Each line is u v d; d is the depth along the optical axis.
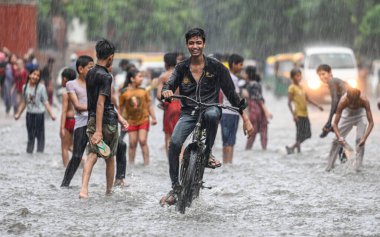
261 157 33.19
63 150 28.50
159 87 30.34
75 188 23.28
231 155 30.14
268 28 132.00
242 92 36.38
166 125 30.83
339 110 27.41
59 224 17.98
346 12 109.06
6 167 28.72
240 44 146.00
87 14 113.44
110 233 16.92
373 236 16.66
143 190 22.91
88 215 19.02
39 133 34.00
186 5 130.00
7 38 91.00
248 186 24.16
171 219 18.44
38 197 21.66
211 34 154.62
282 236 16.72
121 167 23.31
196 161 18.33
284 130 47.91
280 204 20.75
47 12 107.44
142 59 89.12
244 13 135.12
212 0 152.75
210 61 19.12
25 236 16.75
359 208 20.12
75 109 23.72
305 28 114.62
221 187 23.61
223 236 16.67
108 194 21.73
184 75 19.12
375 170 27.66
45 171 27.66
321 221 18.39
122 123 22.33
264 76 136.62
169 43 130.38
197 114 18.89
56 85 83.06
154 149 36.34
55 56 106.75
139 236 16.64
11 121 52.91
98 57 21.03
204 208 19.75
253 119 36.38
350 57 71.19
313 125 51.00
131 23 122.62
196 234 16.86
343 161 28.52
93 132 21.09
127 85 29.81
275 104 81.00
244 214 19.22
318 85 69.06
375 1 102.00
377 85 88.56
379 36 99.69
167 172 27.58
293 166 29.55
